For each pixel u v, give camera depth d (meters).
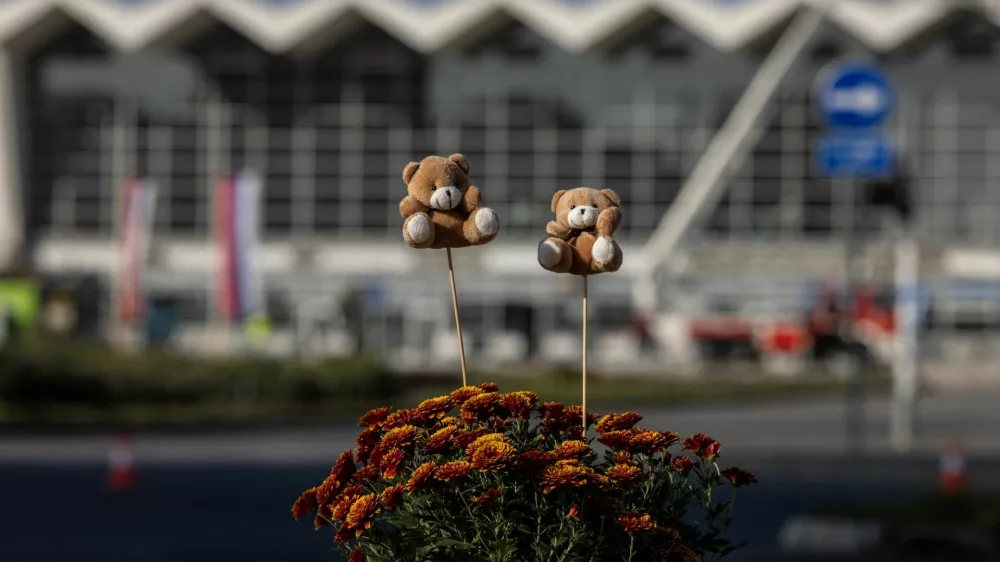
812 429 30.59
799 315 62.12
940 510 15.00
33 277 62.72
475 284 65.56
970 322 63.50
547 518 4.98
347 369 38.12
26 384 33.41
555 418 5.39
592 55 68.00
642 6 64.06
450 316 65.44
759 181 67.31
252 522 16.89
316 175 69.62
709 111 67.44
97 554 14.41
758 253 64.44
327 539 15.45
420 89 69.19
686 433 28.84
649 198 67.88
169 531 16.11
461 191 5.39
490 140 68.88
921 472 22.08
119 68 69.31
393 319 65.50
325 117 69.50
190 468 23.20
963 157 65.81
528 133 68.69
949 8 62.09
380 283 65.56
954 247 64.19
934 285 63.38
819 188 67.00
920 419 33.53
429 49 65.69
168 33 66.94
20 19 65.88
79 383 34.19
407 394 38.88
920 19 62.34
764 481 21.28
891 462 23.19
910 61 65.56
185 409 34.50
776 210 67.31
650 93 67.88
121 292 45.34
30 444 28.17
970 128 65.75
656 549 5.06
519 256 67.19
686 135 67.75
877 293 61.03
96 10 65.06
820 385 44.72
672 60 67.62
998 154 65.81
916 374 27.20
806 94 66.31
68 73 69.31
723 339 55.97
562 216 5.44
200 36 68.62
